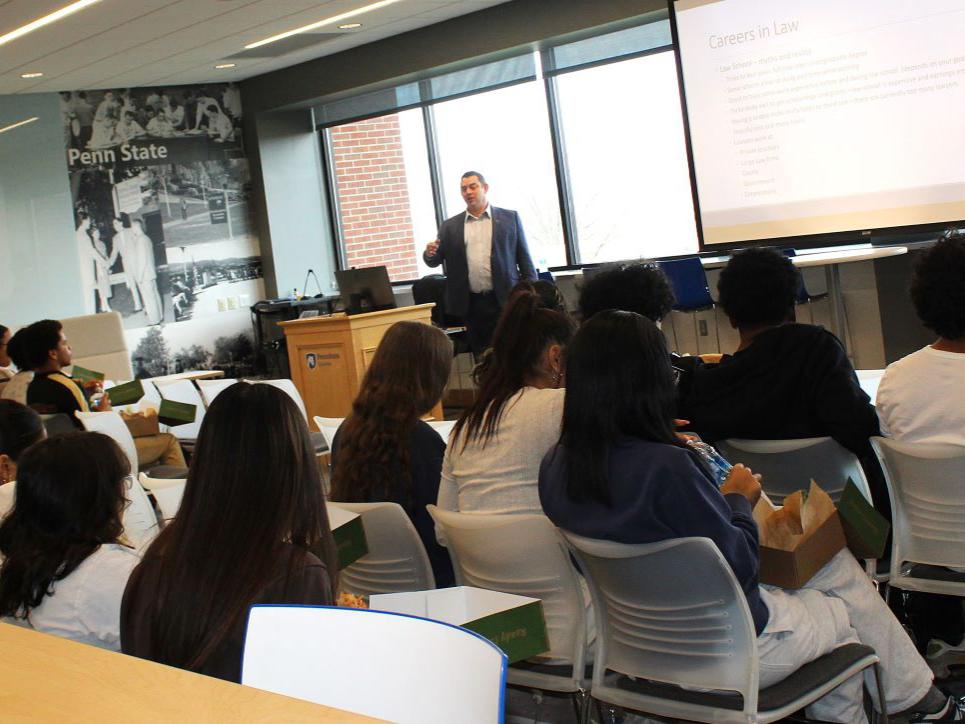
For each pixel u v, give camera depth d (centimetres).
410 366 266
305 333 683
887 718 209
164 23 739
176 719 73
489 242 761
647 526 189
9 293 916
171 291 1012
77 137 955
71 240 951
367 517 252
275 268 1059
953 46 533
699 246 652
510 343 245
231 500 156
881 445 249
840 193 586
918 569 259
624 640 211
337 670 109
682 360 302
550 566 222
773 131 605
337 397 672
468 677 100
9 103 916
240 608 150
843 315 646
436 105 963
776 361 274
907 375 251
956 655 281
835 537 212
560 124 866
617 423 193
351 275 721
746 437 281
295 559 155
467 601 152
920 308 248
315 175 1084
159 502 287
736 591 188
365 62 933
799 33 585
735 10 607
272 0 712
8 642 96
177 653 152
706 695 203
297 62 980
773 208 614
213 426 160
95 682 82
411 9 797
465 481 246
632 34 796
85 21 702
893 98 558
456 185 967
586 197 863
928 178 553
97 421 416
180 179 1017
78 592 193
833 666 201
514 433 237
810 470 277
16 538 197
